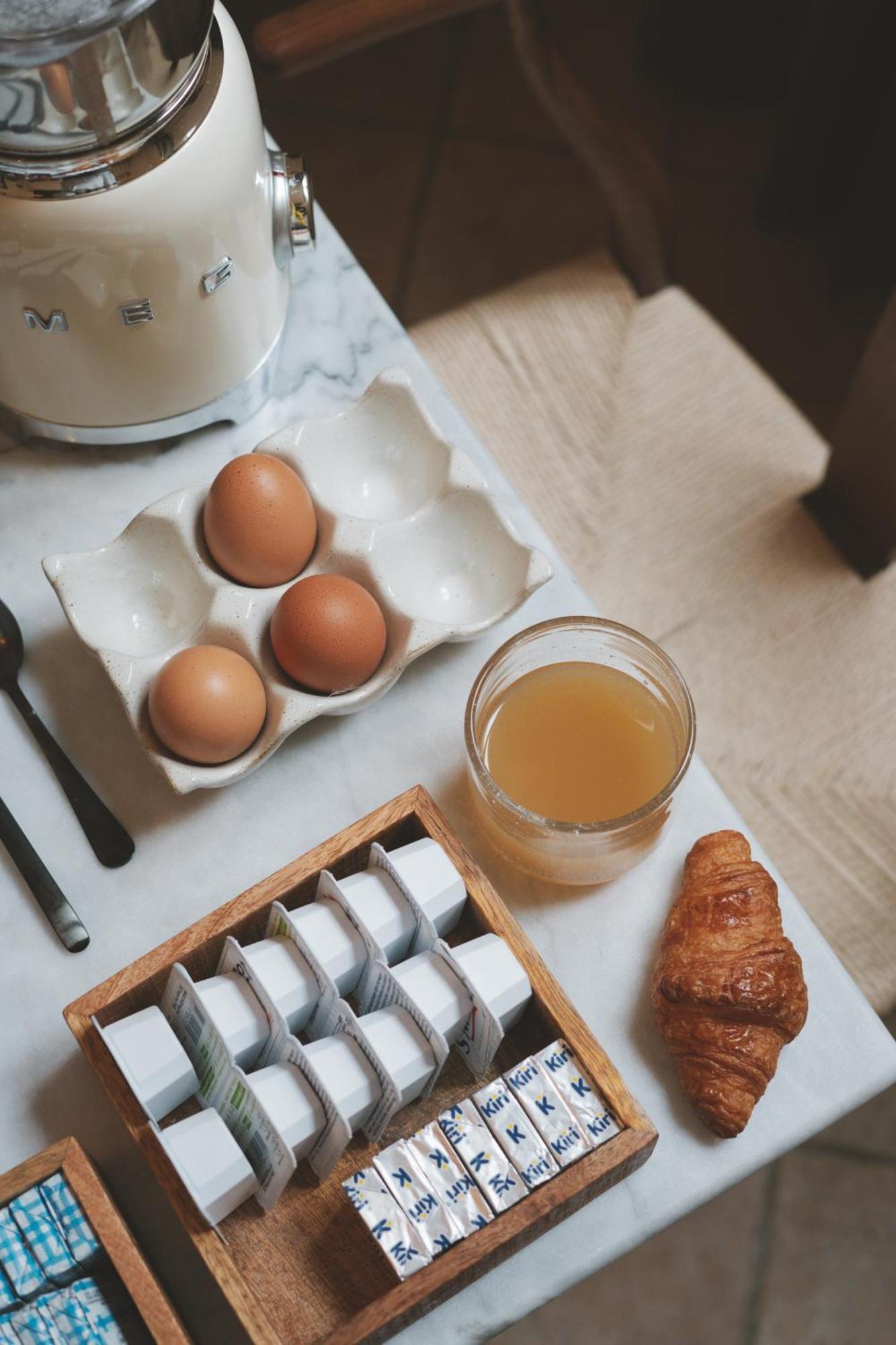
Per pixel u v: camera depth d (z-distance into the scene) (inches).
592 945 29.3
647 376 45.5
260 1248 26.4
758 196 67.6
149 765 31.0
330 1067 25.0
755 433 45.2
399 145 71.2
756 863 29.0
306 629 28.2
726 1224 53.6
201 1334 26.2
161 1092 25.5
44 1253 24.4
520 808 26.2
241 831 30.4
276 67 39.4
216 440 34.3
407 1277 23.9
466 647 32.1
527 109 72.2
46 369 30.4
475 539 31.7
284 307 33.7
